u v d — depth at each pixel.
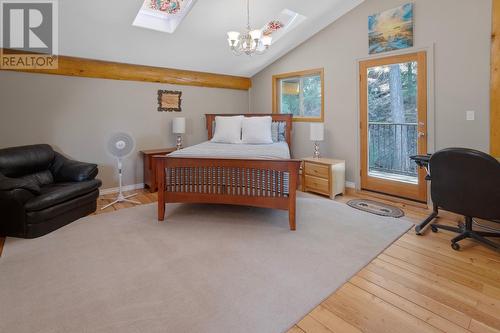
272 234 2.96
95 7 3.22
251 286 2.07
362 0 4.24
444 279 2.14
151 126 4.98
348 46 4.48
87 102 4.29
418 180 3.90
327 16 4.50
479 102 3.30
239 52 4.10
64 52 3.89
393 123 4.12
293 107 5.61
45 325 1.69
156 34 3.96
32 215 2.87
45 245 2.74
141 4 3.32
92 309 1.83
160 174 3.32
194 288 2.04
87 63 4.16
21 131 3.79
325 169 4.29
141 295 1.97
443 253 2.54
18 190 2.83
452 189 2.53
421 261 2.41
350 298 1.94
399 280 2.14
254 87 6.19
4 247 2.70
